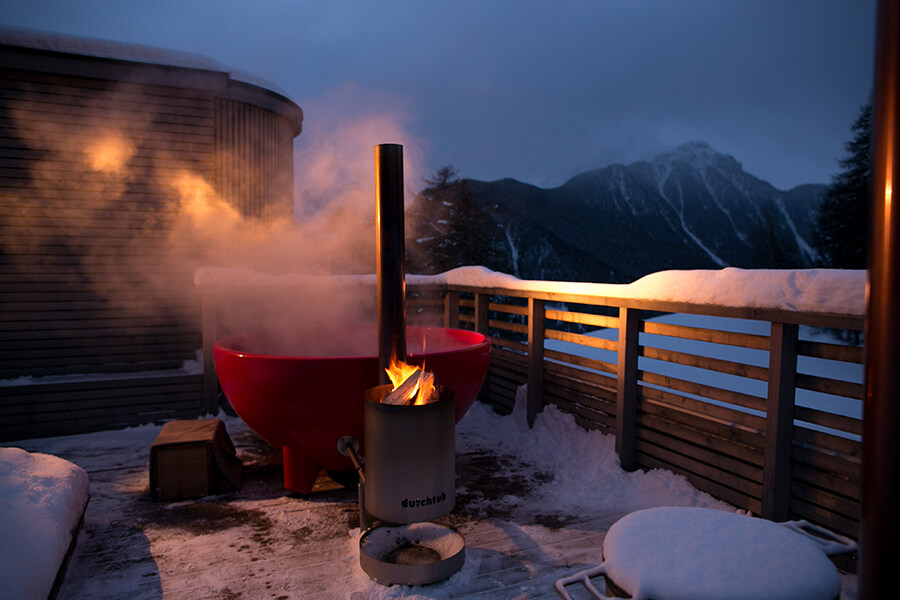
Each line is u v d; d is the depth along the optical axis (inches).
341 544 86.4
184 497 104.3
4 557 60.2
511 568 78.6
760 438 87.4
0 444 139.6
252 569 78.7
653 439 108.2
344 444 88.0
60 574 72.6
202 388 158.7
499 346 166.9
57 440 143.0
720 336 92.8
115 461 127.1
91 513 98.2
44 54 159.0
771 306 81.2
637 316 111.0
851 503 75.0
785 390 82.0
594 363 123.7
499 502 102.2
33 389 145.6
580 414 128.1
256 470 117.7
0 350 160.4
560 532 90.0
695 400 99.7
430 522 84.7
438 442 76.0
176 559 81.7
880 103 24.6
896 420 24.5
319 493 107.3
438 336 132.3
